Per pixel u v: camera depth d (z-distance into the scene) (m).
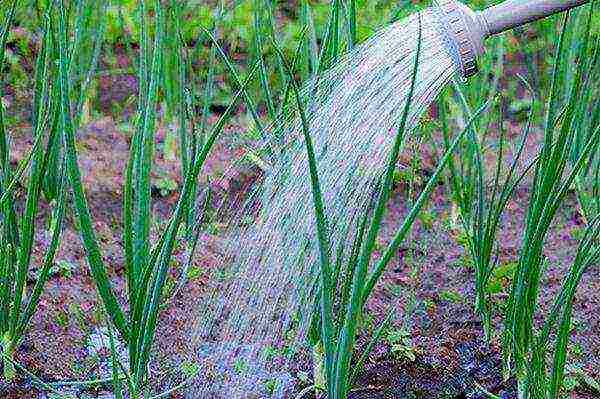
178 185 4.70
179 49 3.76
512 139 5.35
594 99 4.36
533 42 5.79
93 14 5.48
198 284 3.79
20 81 5.38
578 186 3.98
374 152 2.77
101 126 5.26
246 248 2.89
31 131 5.11
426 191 2.29
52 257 3.11
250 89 5.49
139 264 2.88
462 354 3.45
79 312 3.39
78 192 2.75
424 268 4.05
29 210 3.04
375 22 5.86
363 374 3.32
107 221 4.36
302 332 2.99
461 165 3.85
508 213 4.59
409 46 2.89
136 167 3.02
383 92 2.84
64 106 2.74
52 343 3.40
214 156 4.92
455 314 3.69
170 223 2.77
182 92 3.76
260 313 2.86
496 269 3.79
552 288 3.91
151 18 6.10
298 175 2.82
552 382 2.84
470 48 2.89
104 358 3.32
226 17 6.13
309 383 3.22
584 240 2.75
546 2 2.90
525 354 3.04
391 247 2.32
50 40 3.34
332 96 2.91
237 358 2.93
